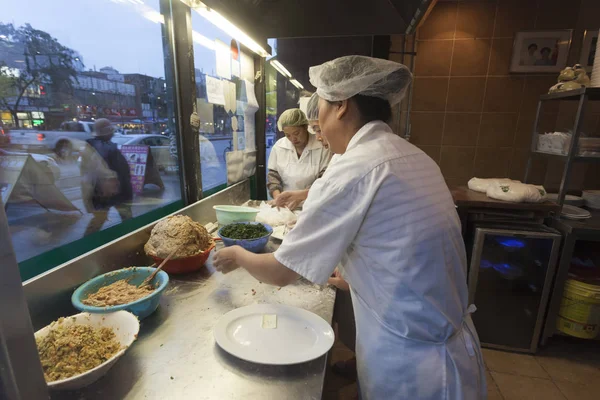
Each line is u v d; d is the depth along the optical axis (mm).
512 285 1993
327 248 749
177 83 1522
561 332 2086
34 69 845
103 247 1019
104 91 1095
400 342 803
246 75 2322
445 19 2797
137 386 674
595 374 1872
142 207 1338
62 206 952
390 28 1650
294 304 1009
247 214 1607
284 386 685
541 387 1774
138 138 1288
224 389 672
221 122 1955
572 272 1994
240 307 948
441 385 777
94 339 721
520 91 2818
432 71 2914
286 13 1621
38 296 808
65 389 624
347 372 1782
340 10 1578
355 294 895
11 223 812
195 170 1621
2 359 370
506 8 2691
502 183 2141
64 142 946
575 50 2674
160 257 1096
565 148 2014
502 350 2066
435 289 748
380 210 729
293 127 2020
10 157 800
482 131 2955
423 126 3047
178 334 848
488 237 1960
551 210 1955
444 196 806
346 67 799
